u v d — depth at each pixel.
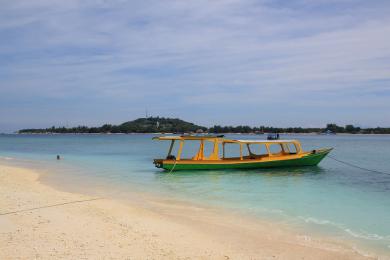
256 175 28.66
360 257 10.74
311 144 98.56
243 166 30.73
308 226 14.16
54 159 46.62
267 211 16.66
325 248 11.52
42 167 35.88
